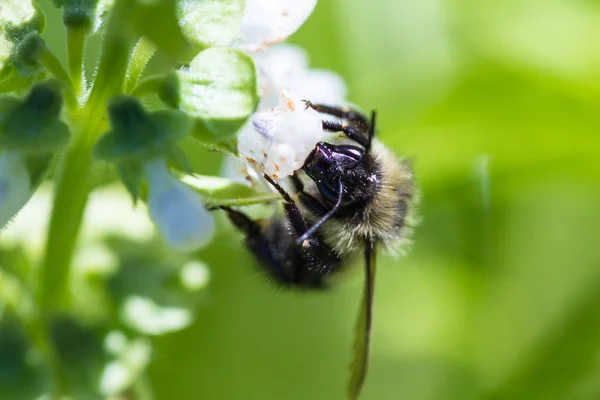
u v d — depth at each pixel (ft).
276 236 0.39
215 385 0.43
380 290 0.47
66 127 0.32
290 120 0.34
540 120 0.45
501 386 0.46
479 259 0.47
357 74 0.46
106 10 0.33
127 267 0.37
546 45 0.45
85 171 0.34
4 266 0.37
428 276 0.47
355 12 0.46
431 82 0.46
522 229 0.47
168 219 0.32
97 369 0.36
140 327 0.37
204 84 0.33
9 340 0.35
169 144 0.32
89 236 0.38
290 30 0.34
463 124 0.46
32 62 0.33
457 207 0.47
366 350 0.38
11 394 0.35
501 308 0.47
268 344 0.45
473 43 0.46
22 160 0.32
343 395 0.46
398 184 0.38
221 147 0.33
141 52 0.33
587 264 0.48
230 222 0.39
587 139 0.45
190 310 0.37
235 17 0.33
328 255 0.38
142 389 0.38
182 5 0.33
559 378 0.45
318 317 0.46
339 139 0.37
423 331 0.47
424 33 0.47
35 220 0.38
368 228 0.38
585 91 0.45
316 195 0.38
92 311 0.37
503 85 0.45
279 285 0.39
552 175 0.46
